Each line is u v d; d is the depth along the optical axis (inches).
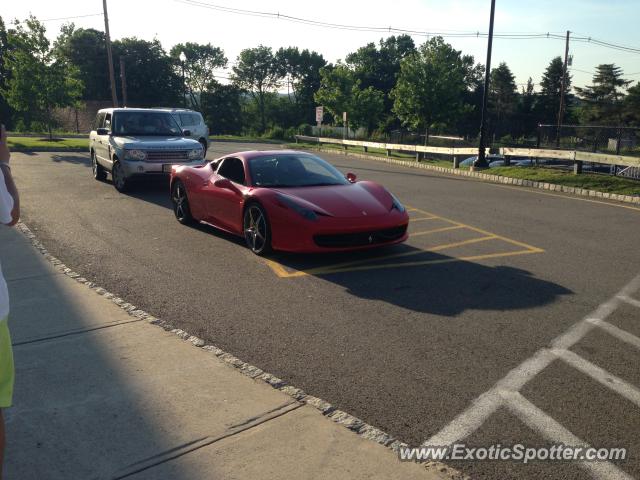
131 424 119.1
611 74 3420.3
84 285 216.7
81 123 1835.6
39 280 221.3
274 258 268.4
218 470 103.7
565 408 130.3
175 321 184.7
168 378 140.3
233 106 3198.8
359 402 132.3
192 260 262.7
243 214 280.5
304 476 102.1
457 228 345.7
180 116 853.8
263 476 102.0
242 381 139.4
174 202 356.5
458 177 672.4
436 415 126.7
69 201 428.8
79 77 2706.7
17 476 102.2
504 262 262.7
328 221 245.6
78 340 163.0
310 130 2138.3
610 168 684.1
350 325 181.6
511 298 209.6
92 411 124.2
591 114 3368.6
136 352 155.6
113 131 497.4
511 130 3595.0
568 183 557.0
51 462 106.2
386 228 254.2
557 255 277.0
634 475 106.4
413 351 161.3
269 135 2028.8
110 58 1262.3
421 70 1491.1
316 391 137.6
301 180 287.3
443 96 1481.3
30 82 1029.8
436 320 186.2
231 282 228.5
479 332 175.8
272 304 201.9
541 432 120.4
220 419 121.5
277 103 3513.8
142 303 202.2
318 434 116.2
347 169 743.7
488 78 721.0
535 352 161.0
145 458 107.4
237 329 178.1
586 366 152.2
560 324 183.2
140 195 465.7
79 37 2780.5
